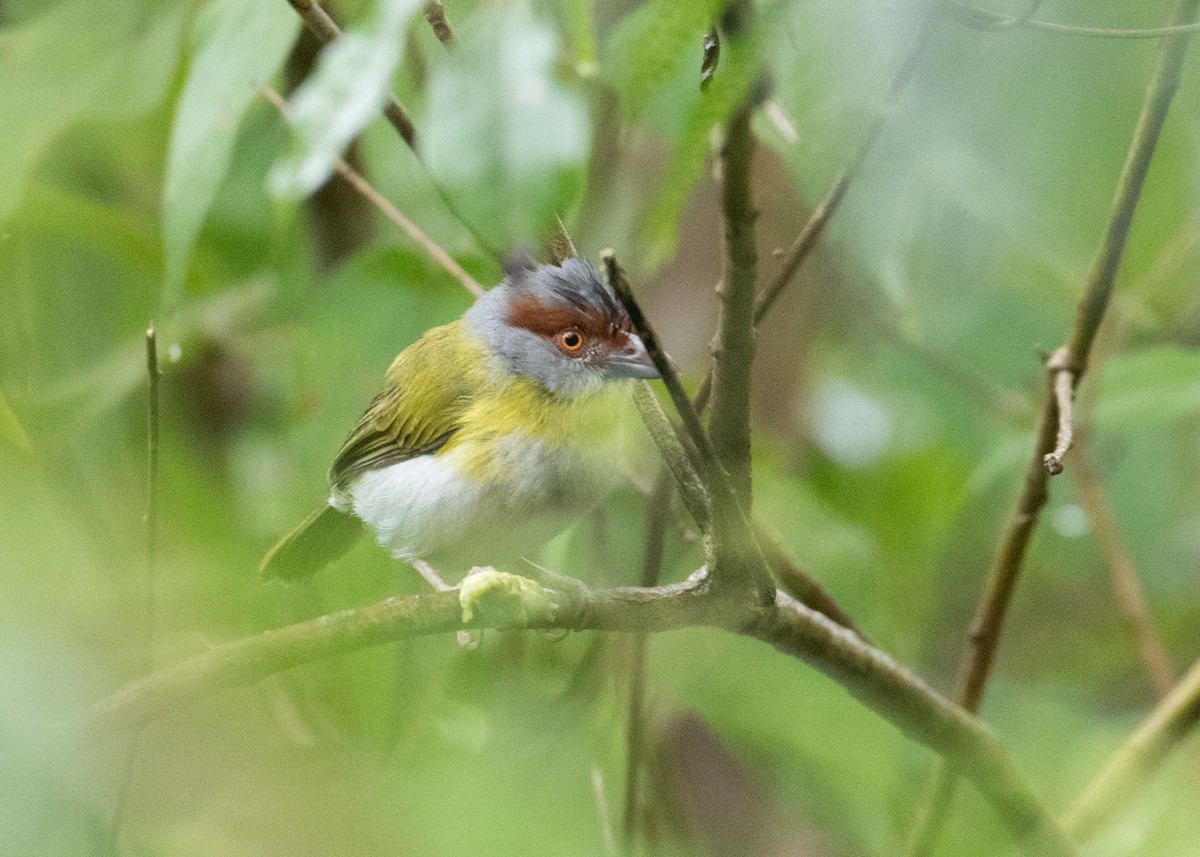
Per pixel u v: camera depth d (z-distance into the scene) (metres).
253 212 11.55
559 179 4.48
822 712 9.52
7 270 10.39
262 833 5.56
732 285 6.05
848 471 11.59
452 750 8.48
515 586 6.45
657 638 9.80
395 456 9.30
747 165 5.69
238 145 11.38
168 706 5.87
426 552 9.21
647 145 10.60
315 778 5.79
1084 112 7.16
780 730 9.58
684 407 5.90
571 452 8.88
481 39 4.63
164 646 8.13
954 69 6.64
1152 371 10.09
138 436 11.16
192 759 5.81
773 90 6.13
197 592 8.88
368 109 4.93
